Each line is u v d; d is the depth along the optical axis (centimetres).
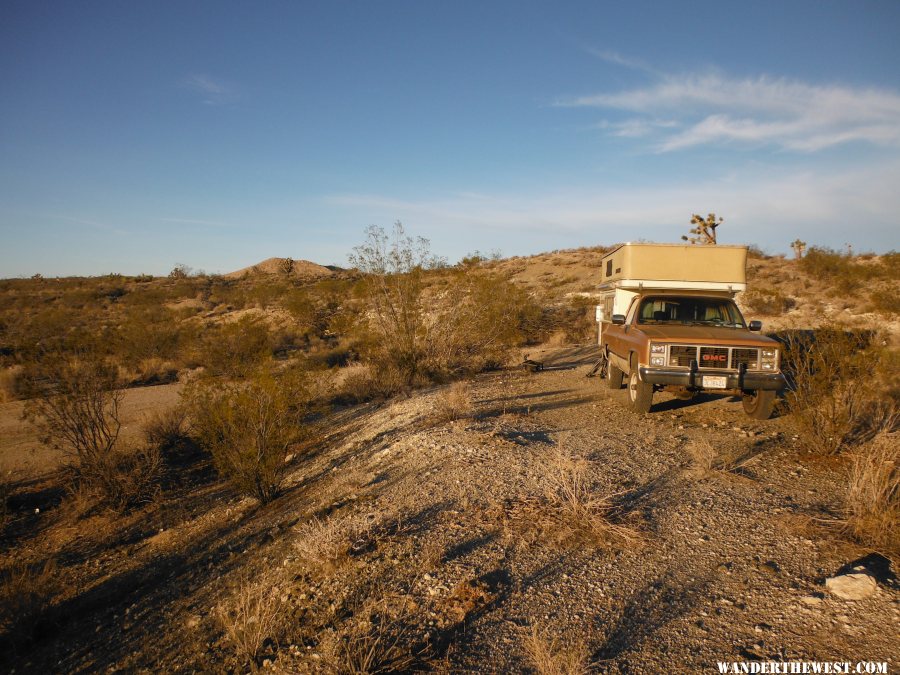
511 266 4309
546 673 280
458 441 711
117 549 645
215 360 1783
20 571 593
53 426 830
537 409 927
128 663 388
